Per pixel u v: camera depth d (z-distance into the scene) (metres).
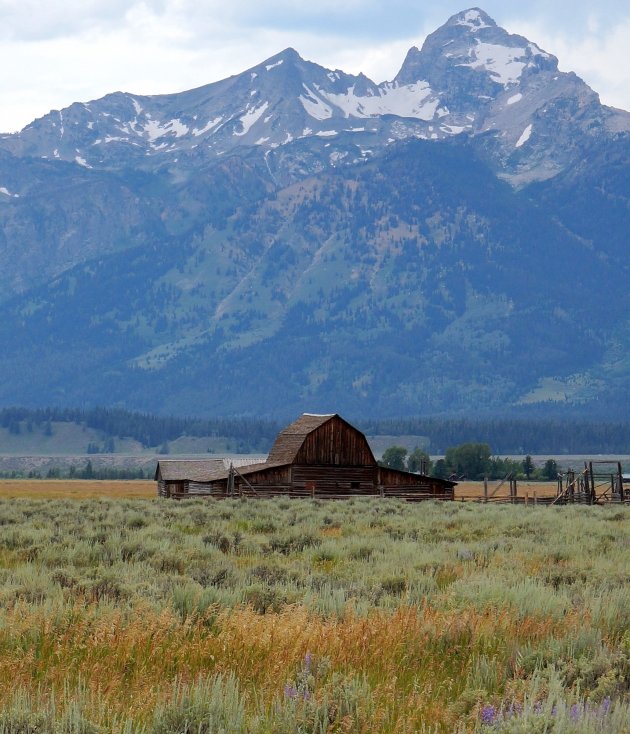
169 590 57.84
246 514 159.25
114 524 127.75
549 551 93.25
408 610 51.25
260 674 39.84
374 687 38.44
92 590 59.53
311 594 57.53
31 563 78.38
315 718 32.94
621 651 43.22
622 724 32.03
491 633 47.62
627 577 70.69
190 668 41.28
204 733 32.22
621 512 171.75
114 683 37.44
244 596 57.91
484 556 86.12
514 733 30.98
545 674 39.59
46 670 40.41
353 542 100.25
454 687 40.09
